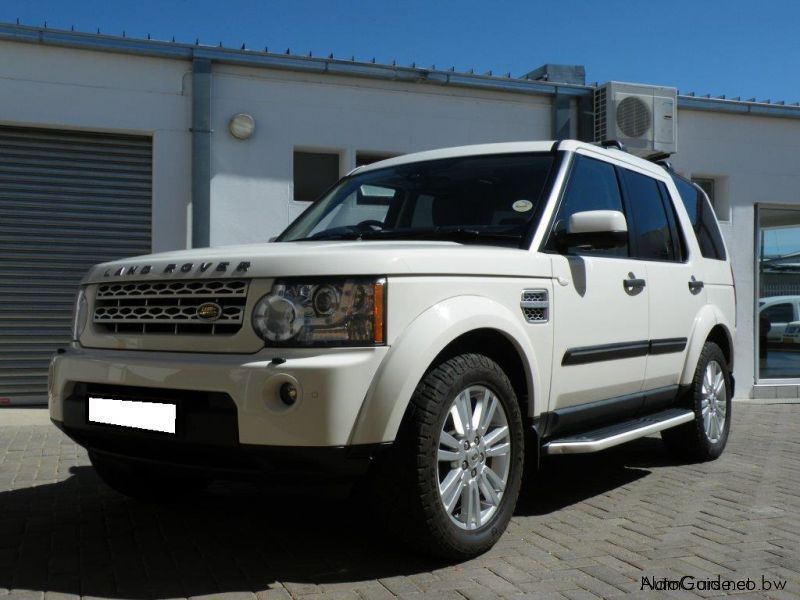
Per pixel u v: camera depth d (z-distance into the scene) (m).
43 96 8.13
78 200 8.47
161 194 8.55
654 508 4.62
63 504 4.60
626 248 4.99
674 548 3.86
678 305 5.44
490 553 3.73
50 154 8.38
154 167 8.52
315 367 3.07
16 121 8.06
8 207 8.27
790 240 11.20
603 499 4.84
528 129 9.99
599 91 10.12
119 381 3.45
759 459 6.21
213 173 8.64
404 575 3.41
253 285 3.27
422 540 3.37
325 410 3.05
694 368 5.68
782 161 11.01
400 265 3.32
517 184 4.49
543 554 3.73
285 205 8.90
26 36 7.98
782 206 11.15
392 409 3.16
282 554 3.69
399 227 4.57
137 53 8.37
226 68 8.70
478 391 3.59
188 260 3.50
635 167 5.39
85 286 3.89
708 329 5.80
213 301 3.36
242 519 4.28
